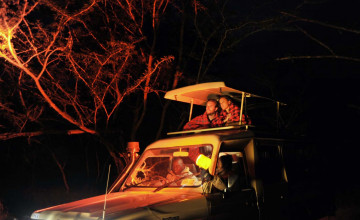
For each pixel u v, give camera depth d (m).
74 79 9.18
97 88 8.59
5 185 11.20
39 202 9.86
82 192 11.11
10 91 8.59
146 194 3.96
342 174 6.79
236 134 4.27
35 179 12.18
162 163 5.62
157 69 9.84
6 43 6.80
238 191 4.02
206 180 3.79
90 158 12.59
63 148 12.59
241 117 4.74
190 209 3.48
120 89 9.92
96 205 3.49
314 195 5.43
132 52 8.67
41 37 7.56
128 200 3.64
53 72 8.84
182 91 5.21
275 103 6.44
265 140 4.66
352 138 10.88
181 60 11.23
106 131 8.59
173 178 4.63
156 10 9.89
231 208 3.86
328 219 5.74
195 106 10.79
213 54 11.20
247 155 4.36
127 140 11.08
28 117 8.43
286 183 4.84
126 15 9.70
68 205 3.71
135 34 10.05
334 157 7.14
